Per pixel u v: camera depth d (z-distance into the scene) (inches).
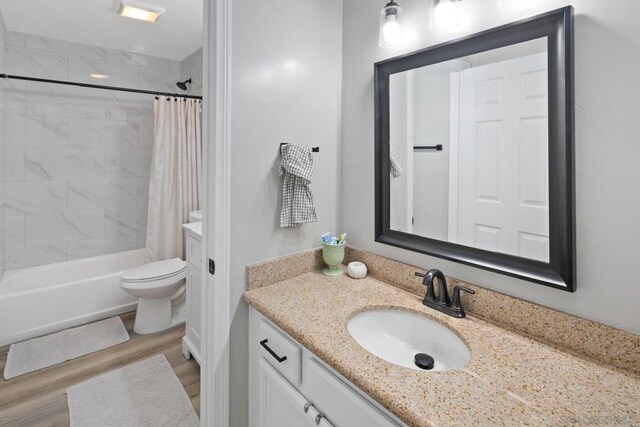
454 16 41.6
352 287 52.2
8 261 105.9
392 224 54.4
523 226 38.9
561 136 34.5
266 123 51.6
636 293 31.3
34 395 70.3
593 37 32.5
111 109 121.6
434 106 47.2
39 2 86.0
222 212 48.0
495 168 41.1
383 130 54.1
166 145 114.1
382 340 45.1
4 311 89.1
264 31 50.1
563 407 26.7
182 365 82.1
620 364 31.9
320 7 57.1
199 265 78.5
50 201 112.3
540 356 34.0
